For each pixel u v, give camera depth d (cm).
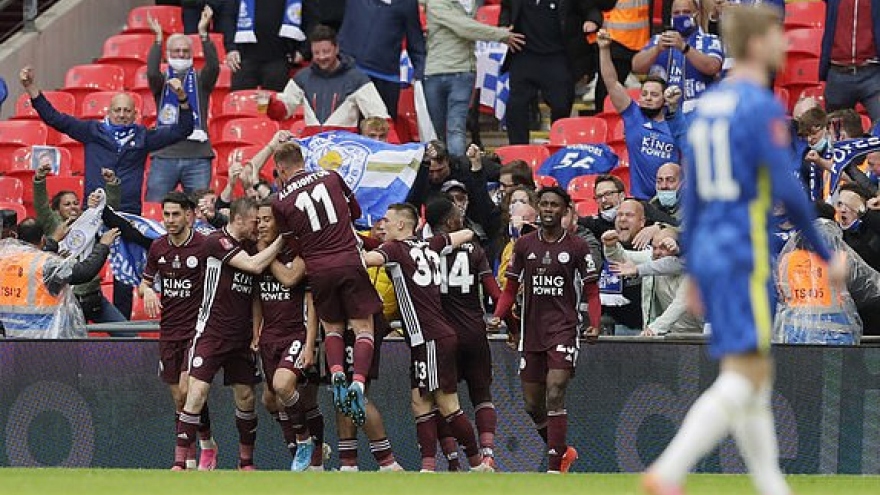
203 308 3609
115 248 4400
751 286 1784
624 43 5462
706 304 1812
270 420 3881
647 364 3756
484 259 3644
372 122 4491
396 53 5416
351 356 3597
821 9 6022
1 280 4072
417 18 5397
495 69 5809
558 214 3538
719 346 1788
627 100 4634
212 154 5294
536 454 3775
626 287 4084
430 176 4312
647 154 4600
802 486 2750
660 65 5012
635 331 4138
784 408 3703
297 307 3584
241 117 5719
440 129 5328
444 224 3769
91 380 3869
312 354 3562
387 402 3806
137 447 3856
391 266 3547
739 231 1795
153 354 3856
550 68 5378
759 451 1784
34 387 3875
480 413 3647
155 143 4962
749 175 1797
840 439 3700
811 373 3703
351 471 3275
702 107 1828
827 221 3762
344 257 3441
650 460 3753
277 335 3591
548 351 3544
